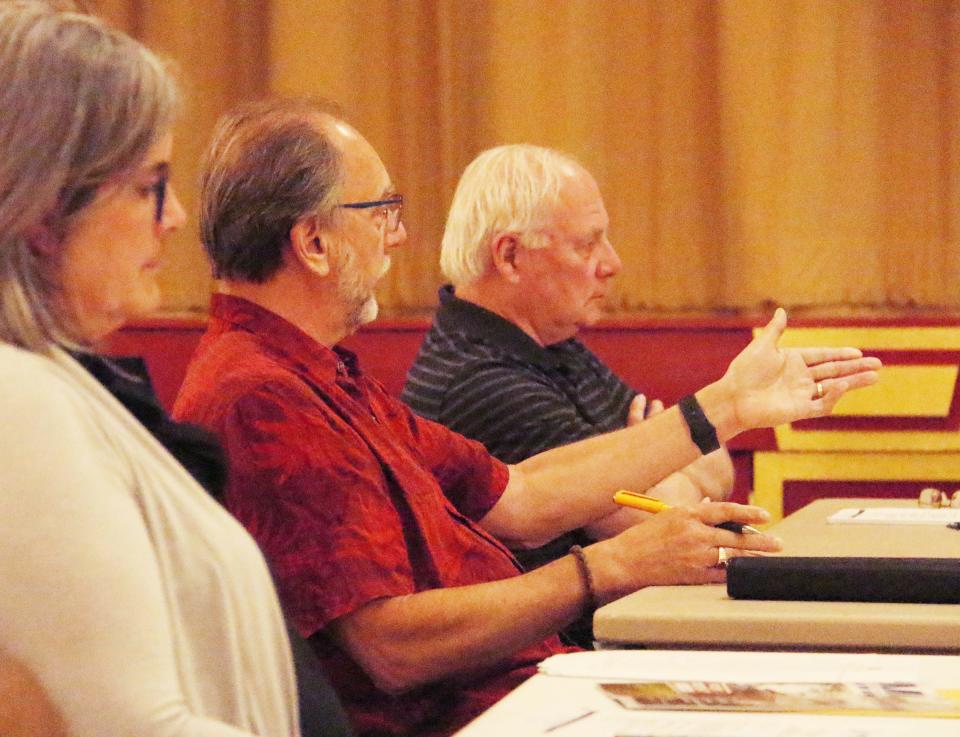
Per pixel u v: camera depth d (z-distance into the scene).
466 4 10.21
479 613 3.86
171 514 2.75
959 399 8.73
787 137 9.98
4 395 2.51
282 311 4.25
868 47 9.91
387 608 3.80
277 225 4.18
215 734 2.46
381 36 10.23
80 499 2.47
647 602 3.42
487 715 2.57
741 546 4.00
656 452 5.11
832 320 8.87
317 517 3.78
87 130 2.69
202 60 10.27
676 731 2.44
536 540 5.14
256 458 3.80
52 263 2.73
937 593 3.31
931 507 5.78
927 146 9.93
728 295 10.05
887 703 2.61
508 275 6.04
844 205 9.98
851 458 8.81
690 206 10.13
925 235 9.97
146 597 2.48
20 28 2.69
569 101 10.08
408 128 10.27
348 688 3.92
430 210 10.27
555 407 5.68
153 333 9.04
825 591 3.37
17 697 2.42
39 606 2.41
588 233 6.05
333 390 4.13
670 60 10.09
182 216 2.94
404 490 4.08
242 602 2.84
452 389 5.71
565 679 2.84
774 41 9.95
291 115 4.29
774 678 2.81
